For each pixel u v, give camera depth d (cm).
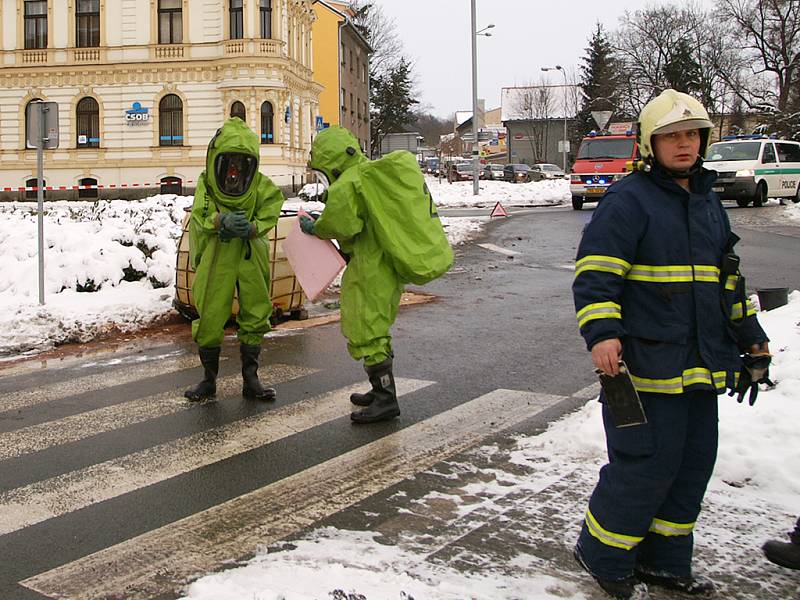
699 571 377
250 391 693
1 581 385
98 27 3844
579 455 532
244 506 470
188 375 785
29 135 1043
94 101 3878
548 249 1727
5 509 472
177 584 379
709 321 337
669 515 354
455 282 1340
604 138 2755
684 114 332
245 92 3703
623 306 342
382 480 505
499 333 955
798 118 4978
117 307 1043
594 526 350
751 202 2795
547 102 8781
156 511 466
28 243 1210
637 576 364
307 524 442
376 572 377
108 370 809
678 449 335
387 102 7406
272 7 3712
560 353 852
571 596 353
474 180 3525
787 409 539
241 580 369
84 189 3903
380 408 626
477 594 353
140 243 1234
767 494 464
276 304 1012
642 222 336
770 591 360
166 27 3797
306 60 4316
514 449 555
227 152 623
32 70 3862
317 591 353
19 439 598
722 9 5691
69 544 425
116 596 369
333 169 598
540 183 4212
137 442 588
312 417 643
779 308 855
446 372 778
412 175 595
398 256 590
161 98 3816
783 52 5400
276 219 652
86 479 518
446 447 564
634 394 325
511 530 423
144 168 3847
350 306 616
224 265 654
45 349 904
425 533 424
